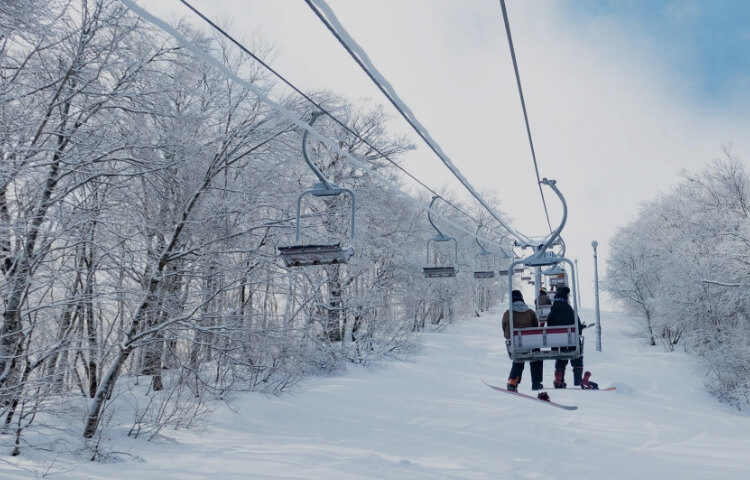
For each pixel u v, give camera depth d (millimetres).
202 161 11195
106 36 9719
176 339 11828
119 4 9391
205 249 11422
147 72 10219
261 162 12766
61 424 9617
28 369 8820
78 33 9383
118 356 9648
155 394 12188
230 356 12664
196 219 11430
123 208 10664
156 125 10781
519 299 9906
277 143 12477
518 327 9727
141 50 10016
